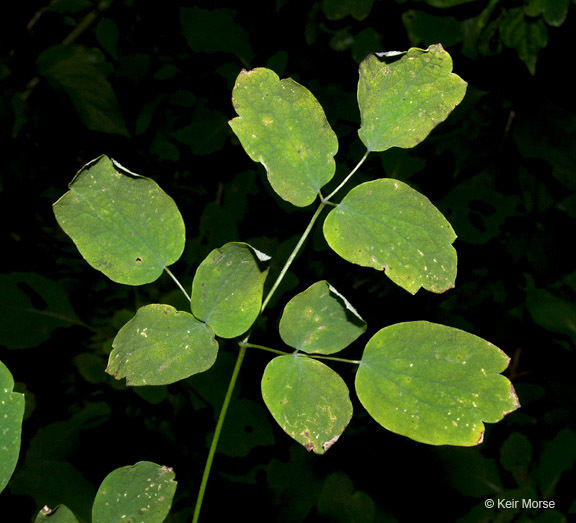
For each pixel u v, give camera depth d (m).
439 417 0.40
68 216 0.41
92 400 1.08
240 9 1.08
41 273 1.12
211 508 1.04
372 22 0.99
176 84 1.10
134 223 0.42
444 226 0.42
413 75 0.43
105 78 1.03
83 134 1.10
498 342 1.14
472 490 0.99
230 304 0.42
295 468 1.05
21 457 1.02
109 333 1.09
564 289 1.08
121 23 1.08
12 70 1.05
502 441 1.09
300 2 1.05
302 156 0.43
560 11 0.89
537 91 1.03
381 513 1.01
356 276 1.10
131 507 0.41
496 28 0.95
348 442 1.06
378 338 0.41
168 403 1.07
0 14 1.04
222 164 1.13
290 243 1.08
